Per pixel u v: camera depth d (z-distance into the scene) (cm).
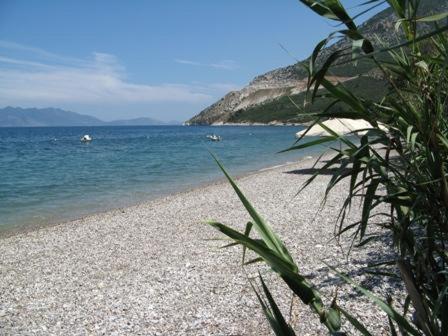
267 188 1628
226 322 504
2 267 830
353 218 995
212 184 1953
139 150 4638
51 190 1917
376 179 186
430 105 179
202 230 1032
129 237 1016
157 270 732
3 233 1156
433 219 182
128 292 638
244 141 6000
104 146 5584
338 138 186
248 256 759
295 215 1101
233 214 1205
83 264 816
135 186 2002
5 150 4984
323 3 155
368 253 687
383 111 185
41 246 984
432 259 192
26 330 532
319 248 764
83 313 573
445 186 165
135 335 494
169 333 490
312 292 167
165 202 1498
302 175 1936
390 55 173
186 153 4041
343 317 457
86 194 1798
